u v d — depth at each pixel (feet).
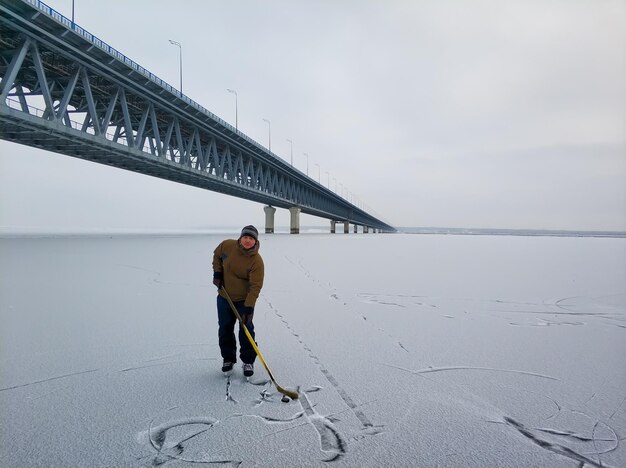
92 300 20.33
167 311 18.11
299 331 15.30
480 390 9.80
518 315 18.69
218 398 9.20
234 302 11.10
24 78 91.04
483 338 14.53
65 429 7.64
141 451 7.00
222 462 6.72
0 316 16.53
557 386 10.07
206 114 120.06
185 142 148.25
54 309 18.02
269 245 80.12
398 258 54.19
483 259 54.39
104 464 6.60
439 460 6.86
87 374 10.45
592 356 12.47
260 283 10.73
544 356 12.44
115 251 51.57
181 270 33.45
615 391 9.78
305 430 7.83
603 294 24.93
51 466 6.50
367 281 30.35
